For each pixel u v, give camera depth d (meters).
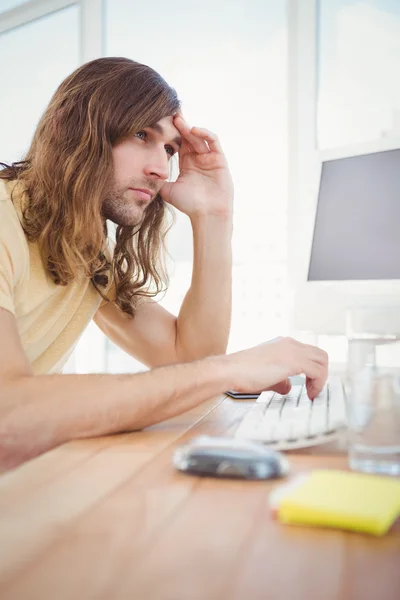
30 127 2.84
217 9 2.36
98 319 1.47
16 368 0.77
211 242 1.36
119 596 0.31
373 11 2.04
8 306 0.90
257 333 2.22
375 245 1.41
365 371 0.57
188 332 1.33
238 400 1.04
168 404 0.74
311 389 0.90
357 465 0.56
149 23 2.51
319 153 1.54
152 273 1.46
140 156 1.23
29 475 0.54
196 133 1.37
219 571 0.34
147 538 0.39
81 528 0.41
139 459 0.60
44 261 1.16
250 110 2.26
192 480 0.53
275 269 2.19
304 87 2.13
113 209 1.25
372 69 2.04
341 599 0.30
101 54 2.60
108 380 0.73
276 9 2.24
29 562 0.35
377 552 0.37
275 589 0.32
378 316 1.36
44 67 2.81
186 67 2.41
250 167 2.24
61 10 2.75
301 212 2.11
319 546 0.38
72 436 0.70
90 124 1.18
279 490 0.46
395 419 0.55
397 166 1.39
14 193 1.16
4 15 2.91
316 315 1.48
